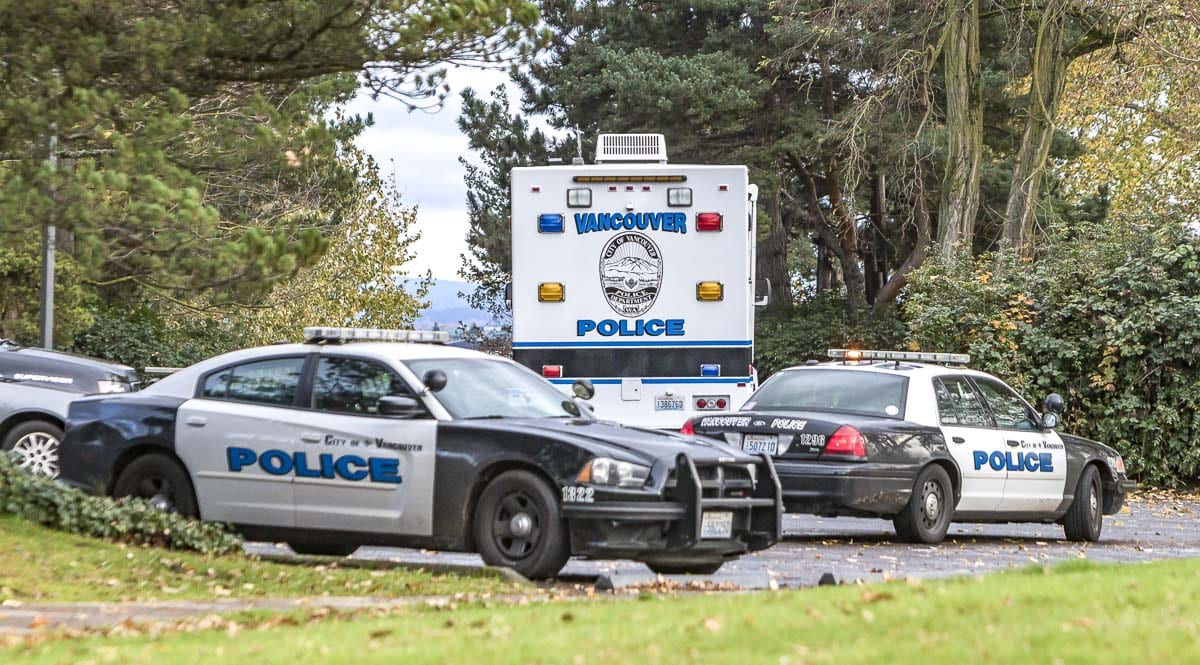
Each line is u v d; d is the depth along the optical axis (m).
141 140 21.95
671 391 31.64
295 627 14.41
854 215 73.44
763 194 70.12
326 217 59.50
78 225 21.06
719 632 12.15
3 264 47.09
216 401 21.09
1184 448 42.03
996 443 26.73
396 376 20.11
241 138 23.98
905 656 10.60
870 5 54.69
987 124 71.06
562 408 20.81
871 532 28.16
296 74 23.70
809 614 12.97
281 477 20.33
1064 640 11.05
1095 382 42.84
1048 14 52.50
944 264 48.19
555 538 18.61
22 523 20.64
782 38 63.16
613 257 31.66
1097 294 43.28
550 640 12.15
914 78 55.97
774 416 25.31
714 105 66.94
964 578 16.19
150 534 20.59
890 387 26.12
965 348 46.06
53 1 21.48
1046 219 64.56
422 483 19.42
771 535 19.56
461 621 14.00
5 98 21.88
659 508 18.33
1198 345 41.34
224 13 22.38
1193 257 42.81
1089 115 81.56
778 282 80.94
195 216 21.45
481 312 105.38
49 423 30.00
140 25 21.80
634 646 11.66
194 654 12.41
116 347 56.53
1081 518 28.28
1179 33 52.62
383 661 11.41
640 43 74.06
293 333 70.50
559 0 75.81
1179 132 73.62
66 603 16.75
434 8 22.64
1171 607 12.88
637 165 31.69
